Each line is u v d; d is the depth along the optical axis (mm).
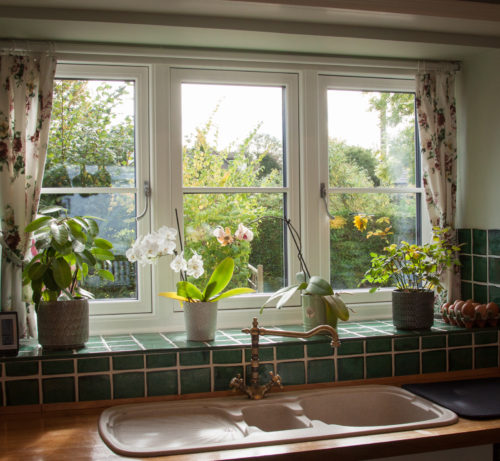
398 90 2578
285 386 2014
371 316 2514
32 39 2131
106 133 2291
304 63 2402
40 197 2223
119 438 1615
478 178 2467
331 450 1487
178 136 2332
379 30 2219
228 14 2031
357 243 2539
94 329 2227
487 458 1779
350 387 2029
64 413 1812
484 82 2430
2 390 1801
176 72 2326
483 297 2426
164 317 2295
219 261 2377
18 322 1904
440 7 2092
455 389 2004
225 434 1634
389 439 1548
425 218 2611
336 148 2520
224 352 1961
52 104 2184
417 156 2602
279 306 2102
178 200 2332
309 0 1966
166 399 1911
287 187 2459
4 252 2018
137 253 2018
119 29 2045
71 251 1855
